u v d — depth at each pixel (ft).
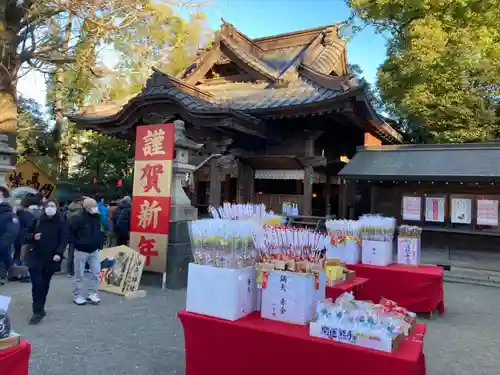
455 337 17.01
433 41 44.24
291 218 38.06
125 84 55.77
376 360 8.39
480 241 32.99
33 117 70.95
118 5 37.45
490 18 44.62
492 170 31.71
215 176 40.91
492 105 46.19
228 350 10.34
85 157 65.21
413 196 35.37
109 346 14.82
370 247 20.68
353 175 35.96
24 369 8.29
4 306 8.57
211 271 10.85
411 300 19.42
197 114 36.60
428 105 46.65
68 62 43.11
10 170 31.81
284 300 10.45
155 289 24.25
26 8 38.65
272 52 57.77
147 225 25.27
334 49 57.00
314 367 9.12
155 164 25.31
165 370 12.84
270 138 42.45
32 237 17.37
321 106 37.42
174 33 52.26
